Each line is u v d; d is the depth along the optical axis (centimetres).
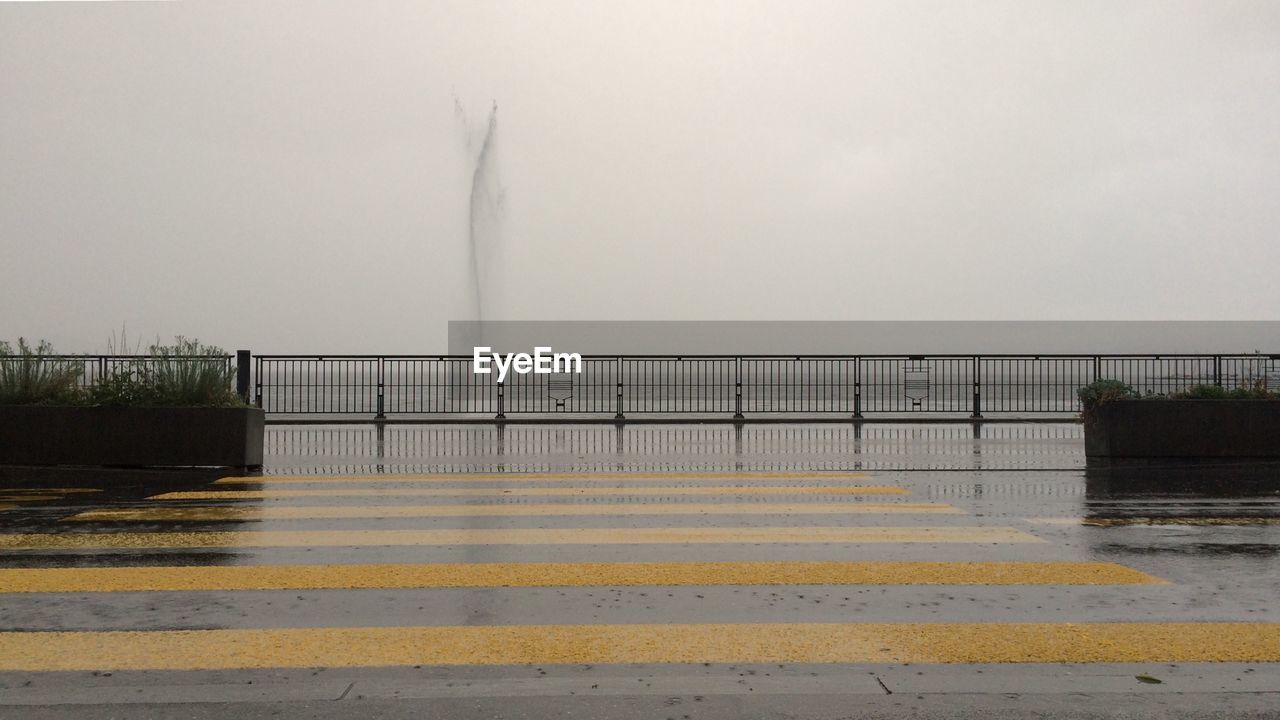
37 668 457
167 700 418
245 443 1203
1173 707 410
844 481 1088
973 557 691
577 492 1005
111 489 1023
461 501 945
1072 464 1244
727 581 622
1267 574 640
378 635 508
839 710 407
